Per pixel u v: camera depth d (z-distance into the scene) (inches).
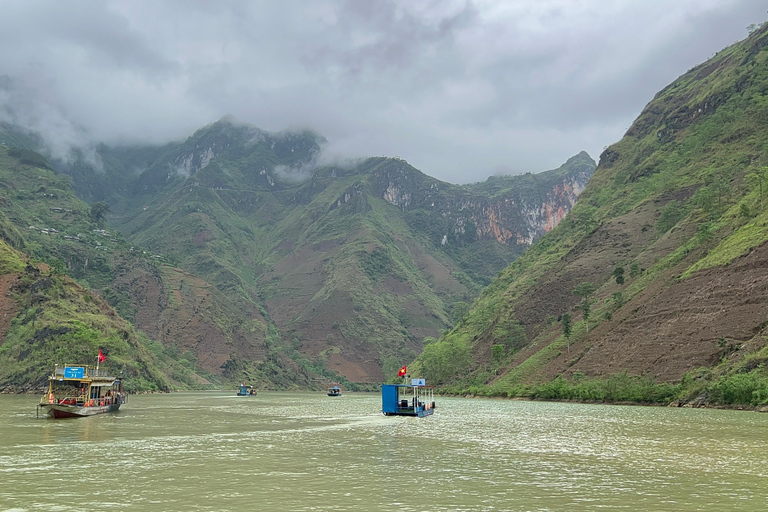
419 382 4596.5
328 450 2502.5
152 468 2032.5
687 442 2731.3
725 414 4104.3
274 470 2015.3
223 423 3774.6
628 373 5634.8
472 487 1764.3
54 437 2859.3
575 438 2918.3
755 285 5300.2
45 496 1611.7
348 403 6998.0
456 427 3518.7
